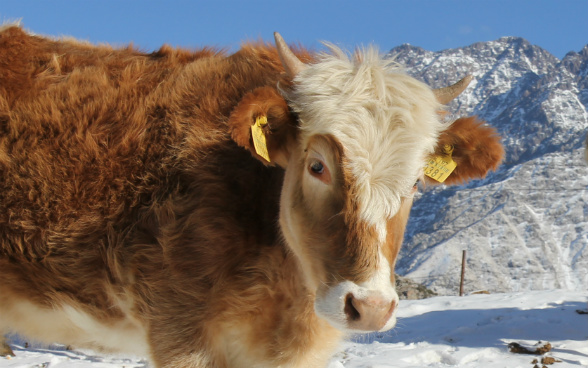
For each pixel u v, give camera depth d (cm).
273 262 453
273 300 458
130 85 515
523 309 1242
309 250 404
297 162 416
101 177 481
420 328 1126
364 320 372
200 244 452
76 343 544
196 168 464
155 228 467
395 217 395
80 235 485
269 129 414
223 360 473
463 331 1050
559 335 1002
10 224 496
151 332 467
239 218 454
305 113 411
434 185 467
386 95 400
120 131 491
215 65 525
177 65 539
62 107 506
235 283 455
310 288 448
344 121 389
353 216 379
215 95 494
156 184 475
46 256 492
